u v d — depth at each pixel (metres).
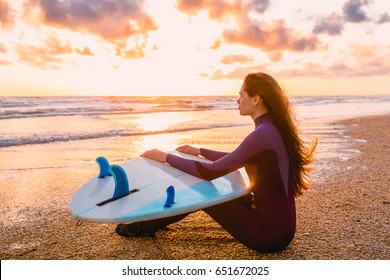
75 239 3.33
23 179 5.73
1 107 28.75
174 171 3.04
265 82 2.53
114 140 10.45
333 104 49.12
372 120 18.62
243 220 2.69
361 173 5.89
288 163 2.58
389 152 8.09
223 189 2.71
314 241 3.19
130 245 3.16
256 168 2.55
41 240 3.32
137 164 3.24
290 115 2.58
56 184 5.44
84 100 43.47
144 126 14.73
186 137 11.02
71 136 11.20
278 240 2.63
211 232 3.40
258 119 2.59
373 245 3.11
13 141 10.03
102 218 2.43
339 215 3.87
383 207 4.12
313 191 4.80
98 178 3.10
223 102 47.25
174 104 40.44
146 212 2.45
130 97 60.84
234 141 10.11
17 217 3.96
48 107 29.05
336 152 8.06
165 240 3.23
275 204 2.58
